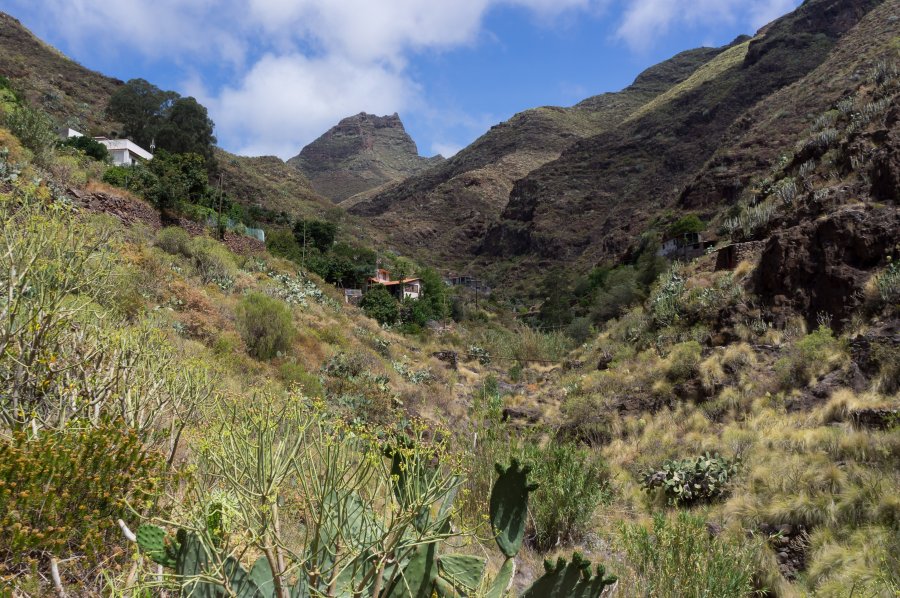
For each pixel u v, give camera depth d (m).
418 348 33.50
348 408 12.98
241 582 2.37
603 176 184.00
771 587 6.76
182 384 4.47
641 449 13.58
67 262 4.50
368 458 2.44
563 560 2.46
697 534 5.96
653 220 97.69
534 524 7.30
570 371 25.36
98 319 4.82
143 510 2.92
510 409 17.89
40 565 2.68
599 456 10.60
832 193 20.91
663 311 22.34
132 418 3.86
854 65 81.00
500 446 7.82
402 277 70.12
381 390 15.77
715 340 18.91
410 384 21.11
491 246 190.38
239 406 2.93
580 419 16.12
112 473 2.91
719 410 14.81
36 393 3.87
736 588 5.55
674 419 15.17
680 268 26.83
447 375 27.08
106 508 2.82
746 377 15.69
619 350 22.42
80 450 2.90
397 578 2.41
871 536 7.05
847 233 17.55
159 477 3.02
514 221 187.62
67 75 102.38
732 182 86.06
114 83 108.81
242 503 2.29
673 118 188.50
